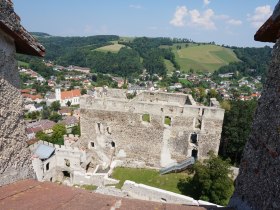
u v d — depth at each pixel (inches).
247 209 216.4
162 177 1099.9
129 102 1119.6
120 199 214.2
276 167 181.2
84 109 1178.6
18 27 210.2
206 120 1077.1
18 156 239.9
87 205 198.4
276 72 202.5
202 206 223.8
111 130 1171.9
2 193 206.1
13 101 231.5
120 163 1197.1
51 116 4252.0
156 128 1124.5
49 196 208.4
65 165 1242.0
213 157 949.8
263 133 208.8
